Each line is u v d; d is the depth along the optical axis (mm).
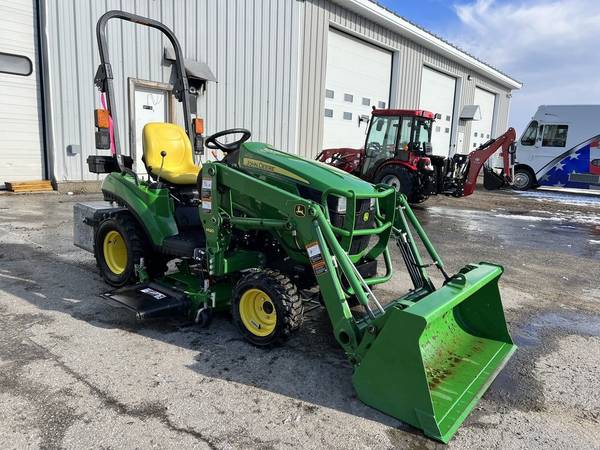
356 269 3074
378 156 11000
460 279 2816
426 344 2951
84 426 2297
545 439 2379
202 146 4441
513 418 2553
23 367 2816
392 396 2457
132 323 3520
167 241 3682
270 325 3148
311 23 13039
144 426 2316
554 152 15391
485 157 11352
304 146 13680
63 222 6746
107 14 3896
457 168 11844
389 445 2262
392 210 3533
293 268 3258
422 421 2354
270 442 2238
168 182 4016
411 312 2367
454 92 21234
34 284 4250
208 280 3441
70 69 9320
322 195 3033
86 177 9797
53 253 5223
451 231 7895
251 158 3441
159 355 3047
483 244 6980
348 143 15406
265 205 3184
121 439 2213
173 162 4258
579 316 4168
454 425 2373
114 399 2531
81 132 9609
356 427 2383
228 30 11359
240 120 11977
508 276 5355
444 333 3162
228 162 3609
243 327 3246
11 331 3295
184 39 10648
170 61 10602
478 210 10680
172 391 2635
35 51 9180
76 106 9492
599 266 6020
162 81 10531
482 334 3381
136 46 10016
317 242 2822
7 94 8953
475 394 2660
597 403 2738
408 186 10250
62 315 3609
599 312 4285
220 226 3279
